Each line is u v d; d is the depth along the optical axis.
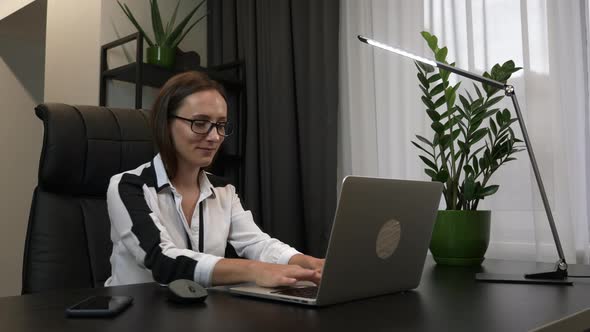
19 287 3.51
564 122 1.71
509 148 1.47
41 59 3.76
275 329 0.64
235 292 0.88
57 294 0.90
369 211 0.80
